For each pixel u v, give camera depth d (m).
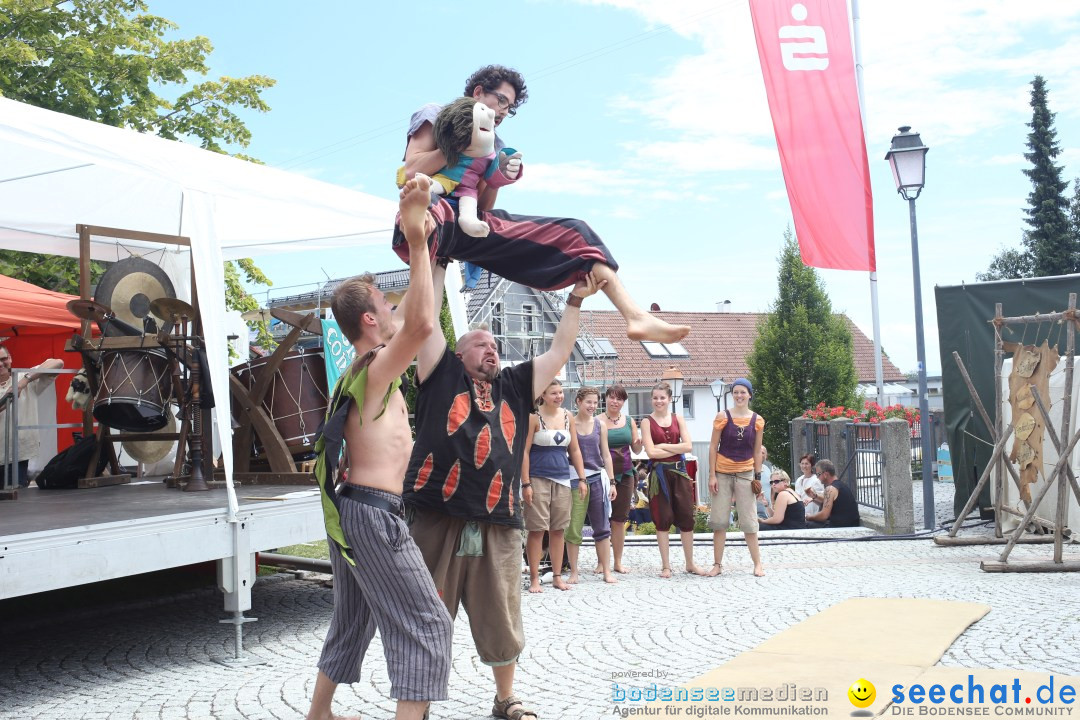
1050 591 7.24
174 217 10.14
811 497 13.60
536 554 8.02
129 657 5.99
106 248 10.40
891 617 6.21
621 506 9.06
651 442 8.84
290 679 5.34
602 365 37.47
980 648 5.42
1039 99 53.50
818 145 13.96
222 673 5.53
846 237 13.92
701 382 38.62
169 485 7.80
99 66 17.27
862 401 28.47
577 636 6.14
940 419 22.97
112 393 7.34
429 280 3.37
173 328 8.36
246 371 8.01
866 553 10.03
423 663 3.61
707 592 7.77
